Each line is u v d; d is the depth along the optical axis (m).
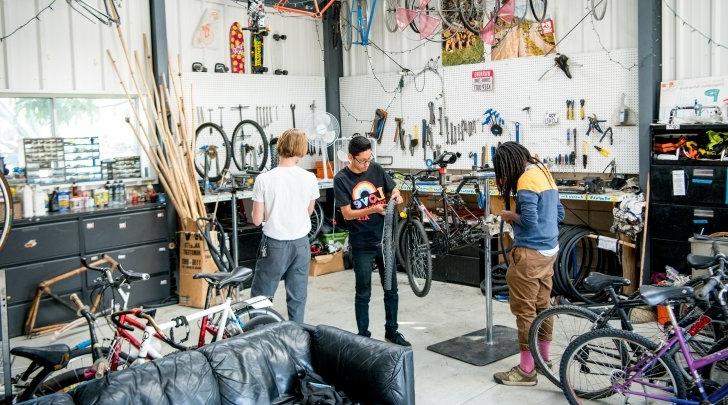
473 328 4.86
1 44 5.52
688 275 4.90
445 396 3.67
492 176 4.27
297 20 7.75
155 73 6.25
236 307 3.46
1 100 5.57
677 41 5.45
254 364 2.89
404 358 2.83
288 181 3.98
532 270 3.63
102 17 6.05
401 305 5.55
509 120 6.54
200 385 2.70
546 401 3.56
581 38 6.03
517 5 5.70
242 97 7.17
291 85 7.62
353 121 7.96
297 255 4.07
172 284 6.14
